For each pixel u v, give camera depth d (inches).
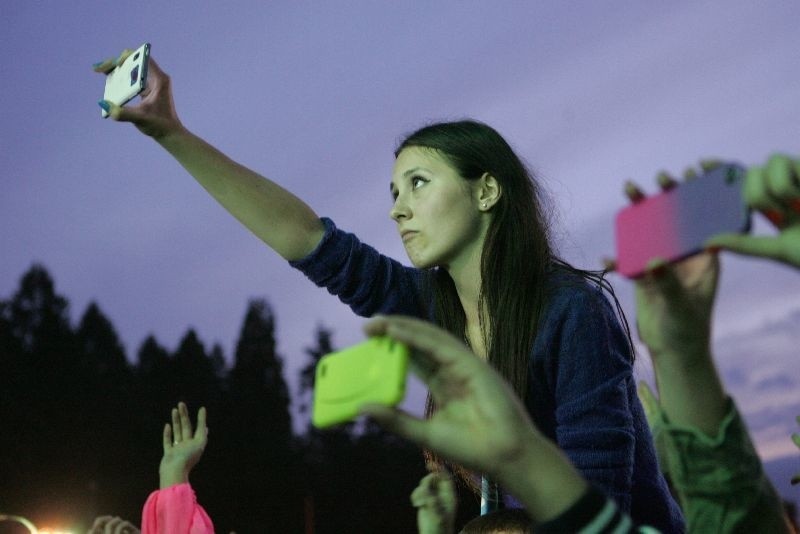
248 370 2297.0
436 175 131.6
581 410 119.0
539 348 123.8
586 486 60.8
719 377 65.1
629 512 119.8
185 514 144.6
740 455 65.6
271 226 142.5
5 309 2142.0
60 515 1995.6
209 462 2198.6
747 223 57.4
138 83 137.2
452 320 139.2
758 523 66.3
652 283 62.2
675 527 129.3
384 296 144.0
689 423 65.6
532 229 130.3
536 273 128.3
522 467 60.0
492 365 126.5
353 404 63.1
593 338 121.7
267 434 2241.6
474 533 130.7
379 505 2127.2
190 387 2245.3
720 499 66.1
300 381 2357.3
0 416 2042.3
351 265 143.1
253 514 2154.3
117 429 2130.9
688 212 59.9
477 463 60.3
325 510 2143.2
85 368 2149.4
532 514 61.4
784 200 55.3
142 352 2268.7
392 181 136.7
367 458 2175.2
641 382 134.8
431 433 61.0
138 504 2082.9
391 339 63.5
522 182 133.5
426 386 64.2
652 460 128.6
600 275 131.8
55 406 2087.8
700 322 62.2
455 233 130.4
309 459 2220.7
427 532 98.2
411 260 133.3
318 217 146.9
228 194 142.3
